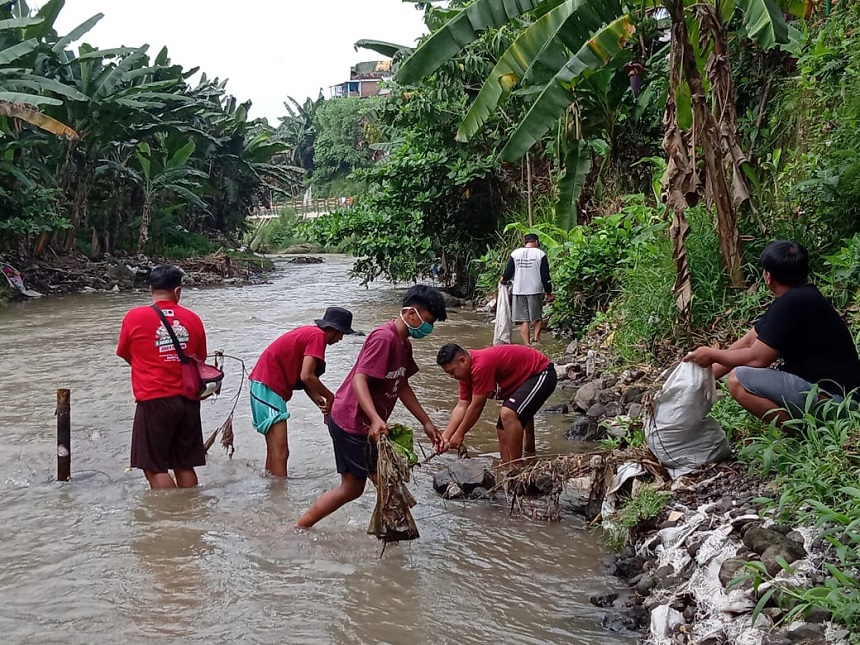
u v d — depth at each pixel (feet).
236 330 41.68
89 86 70.18
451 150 52.11
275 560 14.84
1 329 43.98
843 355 14.71
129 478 19.47
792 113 30.86
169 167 87.35
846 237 23.36
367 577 14.15
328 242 55.62
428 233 54.65
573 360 30.81
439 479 18.44
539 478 18.25
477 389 18.22
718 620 11.34
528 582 13.92
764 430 15.58
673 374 16.07
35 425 24.09
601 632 12.22
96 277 70.44
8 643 11.94
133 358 18.54
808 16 30.27
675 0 23.36
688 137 24.35
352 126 177.27
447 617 12.73
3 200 65.51
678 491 15.20
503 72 27.99
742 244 24.62
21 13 65.92
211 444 20.31
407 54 50.06
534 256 34.65
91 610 12.94
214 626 12.47
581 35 27.07
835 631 10.05
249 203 118.32
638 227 33.63
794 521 12.71
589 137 41.75
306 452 21.40
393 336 15.34
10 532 16.08
